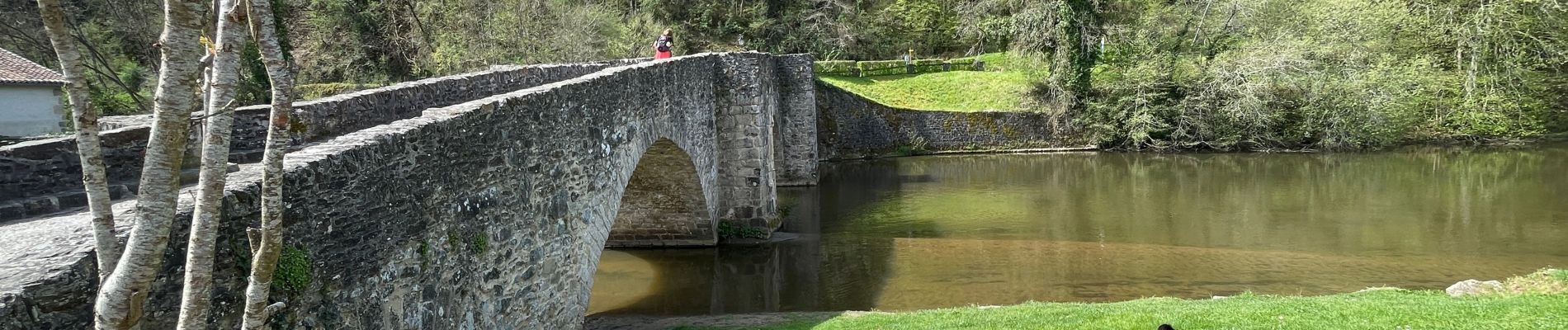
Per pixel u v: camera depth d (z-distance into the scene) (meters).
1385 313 10.29
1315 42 33.72
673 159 16.77
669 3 43.34
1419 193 24.00
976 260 17.06
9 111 20.27
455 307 7.54
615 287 16.09
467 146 7.73
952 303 14.08
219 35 3.78
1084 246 18.11
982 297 14.37
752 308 14.41
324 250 5.71
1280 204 22.94
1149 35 36.22
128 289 3.60
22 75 20.53
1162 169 30.66
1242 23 35.16
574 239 10.34
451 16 31.48
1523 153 32.00
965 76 40.19
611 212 11.70
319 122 8.48
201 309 3.80
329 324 5.75
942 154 35.97
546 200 9.49
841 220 21.94
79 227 4.98
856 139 35.19
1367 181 26.59
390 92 9.91
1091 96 36.56
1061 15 35.56
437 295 7.20
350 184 5.99
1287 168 30.03
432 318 7.12
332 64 33.03
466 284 7.75
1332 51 33.19
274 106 3.91
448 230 7.39
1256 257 16.72
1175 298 12.96
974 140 36.34
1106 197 24.69
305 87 29.25
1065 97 35.91
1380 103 32.16
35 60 26.27
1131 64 36.00
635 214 18.84
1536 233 18.25
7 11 25.41
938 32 48.62
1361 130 33.03
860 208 23.72
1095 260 16.81
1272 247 17.69
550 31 31.22
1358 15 33.19
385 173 6.43
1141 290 14.51
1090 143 36.69
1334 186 25.67
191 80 3.67
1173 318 10.48
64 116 21.66
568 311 10.22
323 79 33.84
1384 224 19.70
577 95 10.33
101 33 26.56
